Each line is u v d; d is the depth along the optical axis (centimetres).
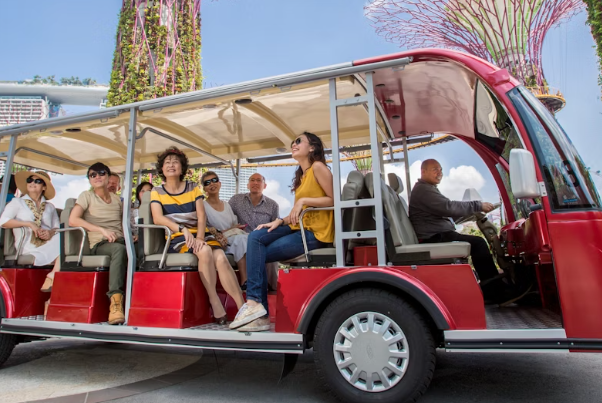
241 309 279
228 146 472
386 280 245
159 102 324
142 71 1347
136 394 295
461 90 320
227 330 279
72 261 351
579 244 226
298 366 378
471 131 387
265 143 461
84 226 346
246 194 474
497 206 358
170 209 338
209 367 377
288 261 298
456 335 233
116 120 352
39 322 339
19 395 297
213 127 409
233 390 302
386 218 268
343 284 252
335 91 283
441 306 237
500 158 384
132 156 330
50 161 481
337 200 272
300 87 296
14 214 393
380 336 244
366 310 248
